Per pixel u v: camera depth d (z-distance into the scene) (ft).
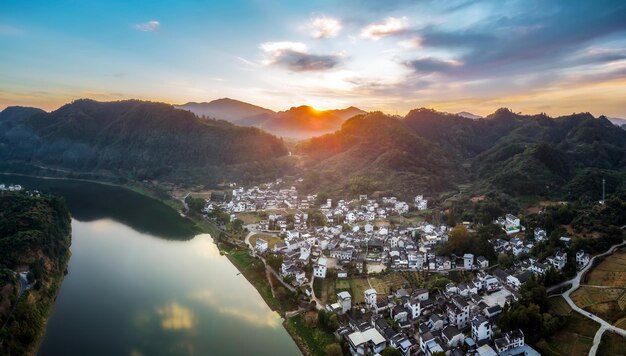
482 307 495.00
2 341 439.22
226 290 626.64
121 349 465.06
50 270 636.48
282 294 576.61
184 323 524.52
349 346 448.65
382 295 561.02
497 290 558.56
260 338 492.95
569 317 457.68
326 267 645.51
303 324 509.35
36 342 474.90
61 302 578.25
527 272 577.84
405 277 615.57
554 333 435.94
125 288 625.41
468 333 466.29
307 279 626.23
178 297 597.11
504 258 631.97
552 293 513.04
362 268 655.35
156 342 479.00
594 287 515.09
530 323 436.35
